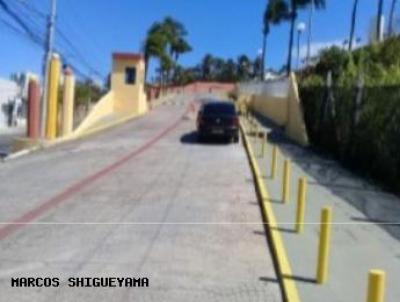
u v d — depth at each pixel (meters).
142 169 20.95
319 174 19.88
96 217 13.59
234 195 16.41
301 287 8.92
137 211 14.25
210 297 8.70
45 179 19.08
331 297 8.53
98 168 21.28
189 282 9.31
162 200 15.59
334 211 14.32
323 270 9.09
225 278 9.55
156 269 9.89
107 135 33.97
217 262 10.37
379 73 24.69
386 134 18.25
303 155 24.59
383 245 11.48
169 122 42.66
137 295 8.70
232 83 130.25
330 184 18.00
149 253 10.79
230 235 12.17
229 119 29.33
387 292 8.86
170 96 81.88
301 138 29.00
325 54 36.12
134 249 11.02
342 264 10.17
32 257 10.43
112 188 17.30
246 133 33.12
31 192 16.78
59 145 29.39
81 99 56.59
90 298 8.55
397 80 21.27
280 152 25.38
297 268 9.79
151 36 82.25
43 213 13.99
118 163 22.50
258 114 47.62
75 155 25.38
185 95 94.88
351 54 32.88
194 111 54.19
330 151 25.09
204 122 29.34
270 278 9.61
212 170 20.80
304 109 30.72
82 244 11.31
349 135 22.03
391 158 17.72
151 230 12.45
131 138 32.06
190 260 10.44
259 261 10.50
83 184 17.98
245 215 14.01
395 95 17.92
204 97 89.12
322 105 26.95
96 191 16.84
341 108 23.61
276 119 40.06
